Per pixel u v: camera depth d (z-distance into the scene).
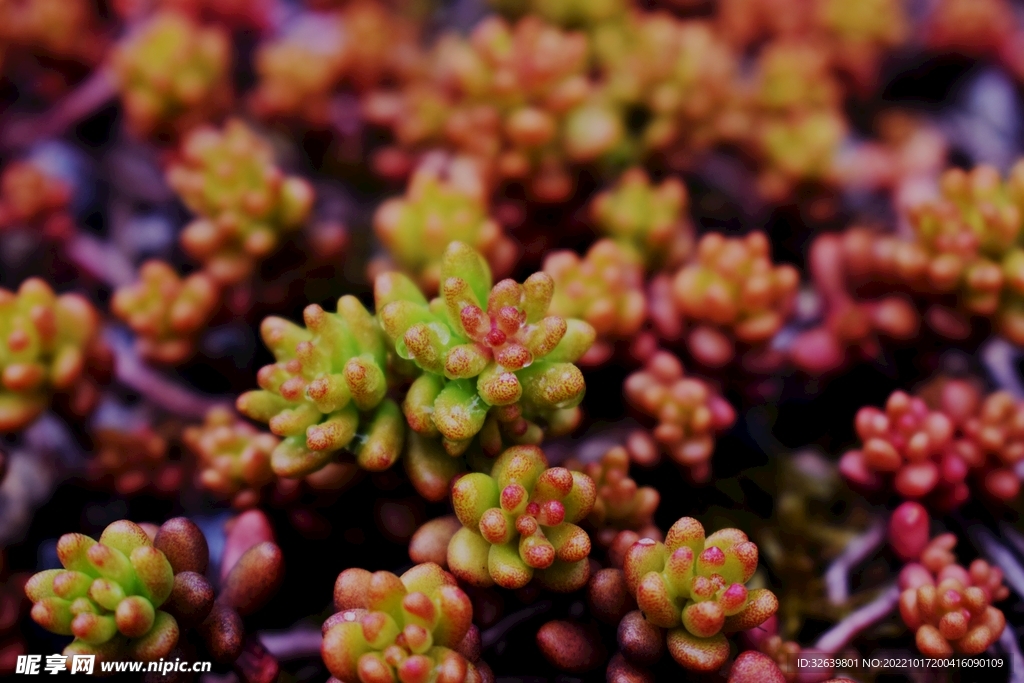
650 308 0.21
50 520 0.20
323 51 0.24
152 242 0.22
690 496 0.20
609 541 0.19
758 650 0.18
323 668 0.19
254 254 0.21
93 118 0.23
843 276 0.21
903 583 0.19
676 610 0.17
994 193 0.20
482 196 0.21
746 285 0.20
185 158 0.21
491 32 0.22
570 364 0.18
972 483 0.20
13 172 0.22
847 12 0.24
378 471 0.19
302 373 0.18
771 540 0.20
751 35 0.25
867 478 0.20
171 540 0.18
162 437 0.20
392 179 0.23
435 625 0.17
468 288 0.18
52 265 0.22
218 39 0.23
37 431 0.20
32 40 0.23
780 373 0.21
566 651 0.18
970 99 0.24
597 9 0.24
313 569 0.19
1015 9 0.26
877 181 0.23
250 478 0.19
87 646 0.17
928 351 0.21
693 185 0.23
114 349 0.21
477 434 0.18
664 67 0.22
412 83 0.23
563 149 0.22
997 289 0.20
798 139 0.22
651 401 0.20
